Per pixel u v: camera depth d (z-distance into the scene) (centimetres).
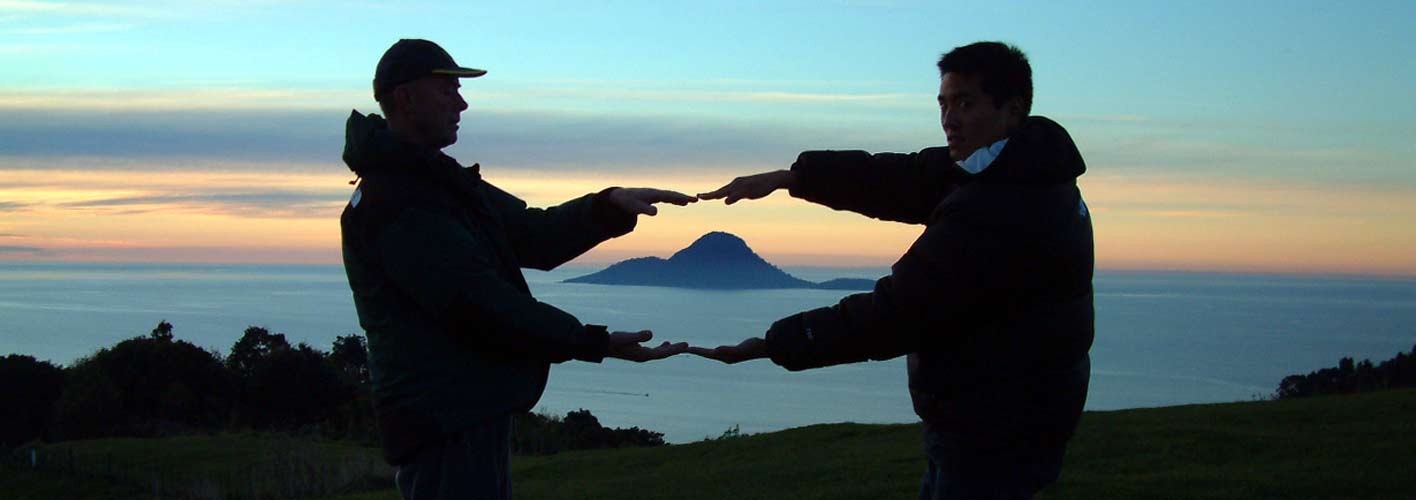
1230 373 12900
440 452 304
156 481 2248
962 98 305
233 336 16450
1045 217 290
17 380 4050
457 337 302
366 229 299
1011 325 298
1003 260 287
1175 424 1270
